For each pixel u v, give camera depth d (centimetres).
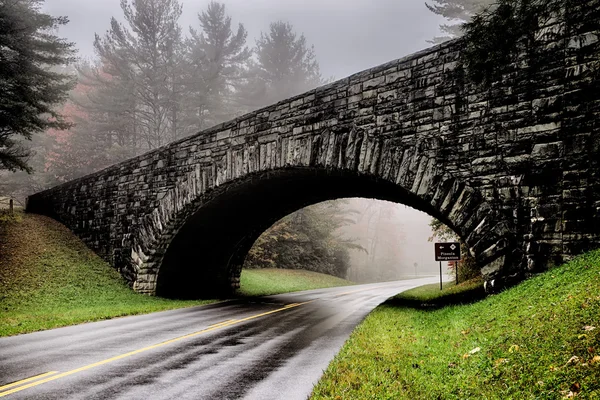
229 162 1694
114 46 3712
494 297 936
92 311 1438
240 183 1719
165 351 805
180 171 1875
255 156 1606
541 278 873
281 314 1416
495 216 1045
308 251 4150
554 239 963
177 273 2164
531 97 1028
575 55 977
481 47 812
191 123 3878
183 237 2011
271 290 2630
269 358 741
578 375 388
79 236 2339
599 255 805
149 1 3700
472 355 576
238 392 541
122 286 1970
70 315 1336
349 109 1357
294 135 1489
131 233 2042
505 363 489
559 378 399
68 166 3788
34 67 2075
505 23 774
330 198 2198
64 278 1852
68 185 2484
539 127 1012
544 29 1016
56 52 2184
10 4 1912
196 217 1925
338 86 1392
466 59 847
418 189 1180
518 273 999
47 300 1614
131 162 2094
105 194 2217
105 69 3688
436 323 950
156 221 1936
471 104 1120
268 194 1978
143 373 640
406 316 1152
